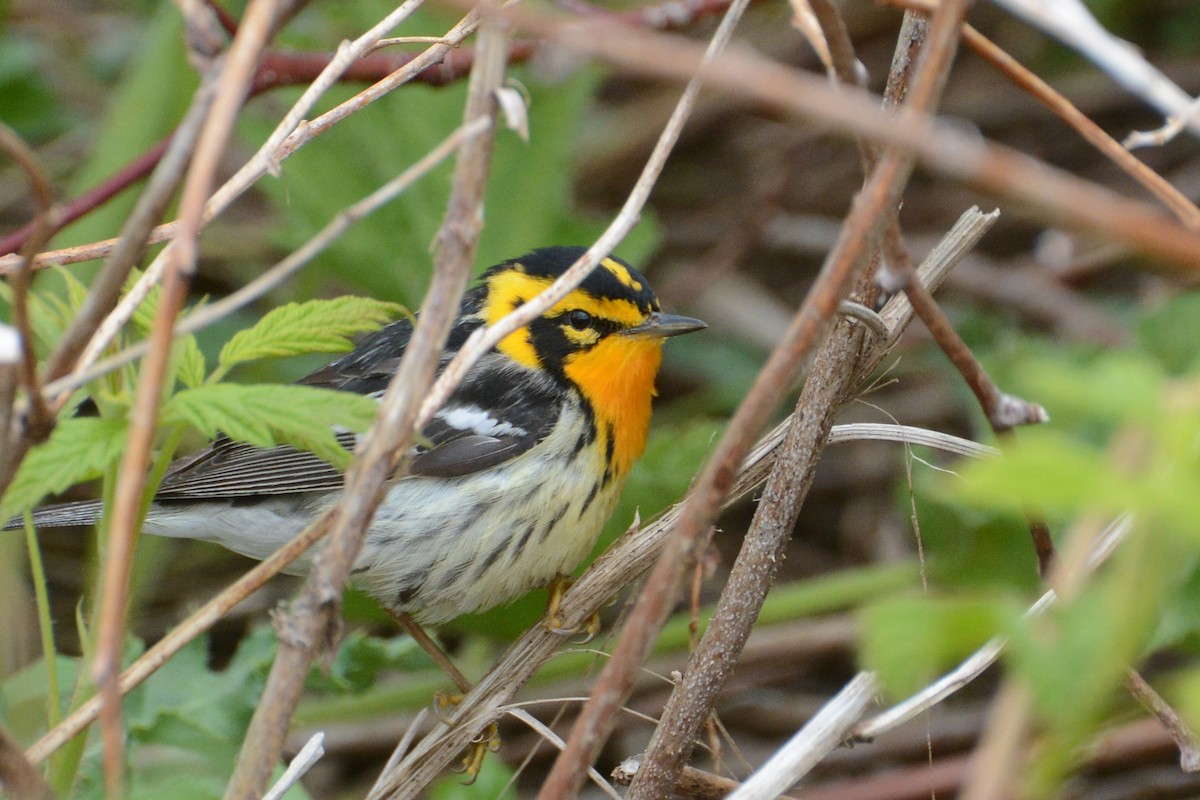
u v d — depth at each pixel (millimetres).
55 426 4914
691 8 9617
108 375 5504
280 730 4820
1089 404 2734
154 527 9352
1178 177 13977
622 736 10602
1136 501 2635
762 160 15148
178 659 8094
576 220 12430
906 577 10039
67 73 14500
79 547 12023
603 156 15227
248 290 4785
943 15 4488
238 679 8000
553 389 9062
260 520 9172
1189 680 2814
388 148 12133
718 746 7562
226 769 7758
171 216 10867
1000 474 2686
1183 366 10344
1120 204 3604
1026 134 14758
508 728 10609
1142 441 2996
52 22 14711
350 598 9805
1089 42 4621
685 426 11633
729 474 4625
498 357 9180
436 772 7207
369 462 4875
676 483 9961
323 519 5461
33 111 13609
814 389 6629
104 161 11031
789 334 4562
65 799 5438
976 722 10016
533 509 8914
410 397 4922
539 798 4738
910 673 2893
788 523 6609
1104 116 14609
